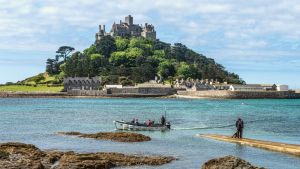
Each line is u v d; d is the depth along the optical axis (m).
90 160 41.53
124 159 43.34
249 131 77.81
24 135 66.81
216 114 127.81
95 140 60.91
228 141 61.09
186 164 43.53
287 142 62.00
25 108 150.12
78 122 93.69
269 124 93.81
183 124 91.75
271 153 51.28
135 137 62.12
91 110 141.38
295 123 96.75
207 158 47.28
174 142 60.09
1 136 65.44
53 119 101.06
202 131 76.75
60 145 56.12
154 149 53.44
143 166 41.78
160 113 129.00
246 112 140.00
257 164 44.56
